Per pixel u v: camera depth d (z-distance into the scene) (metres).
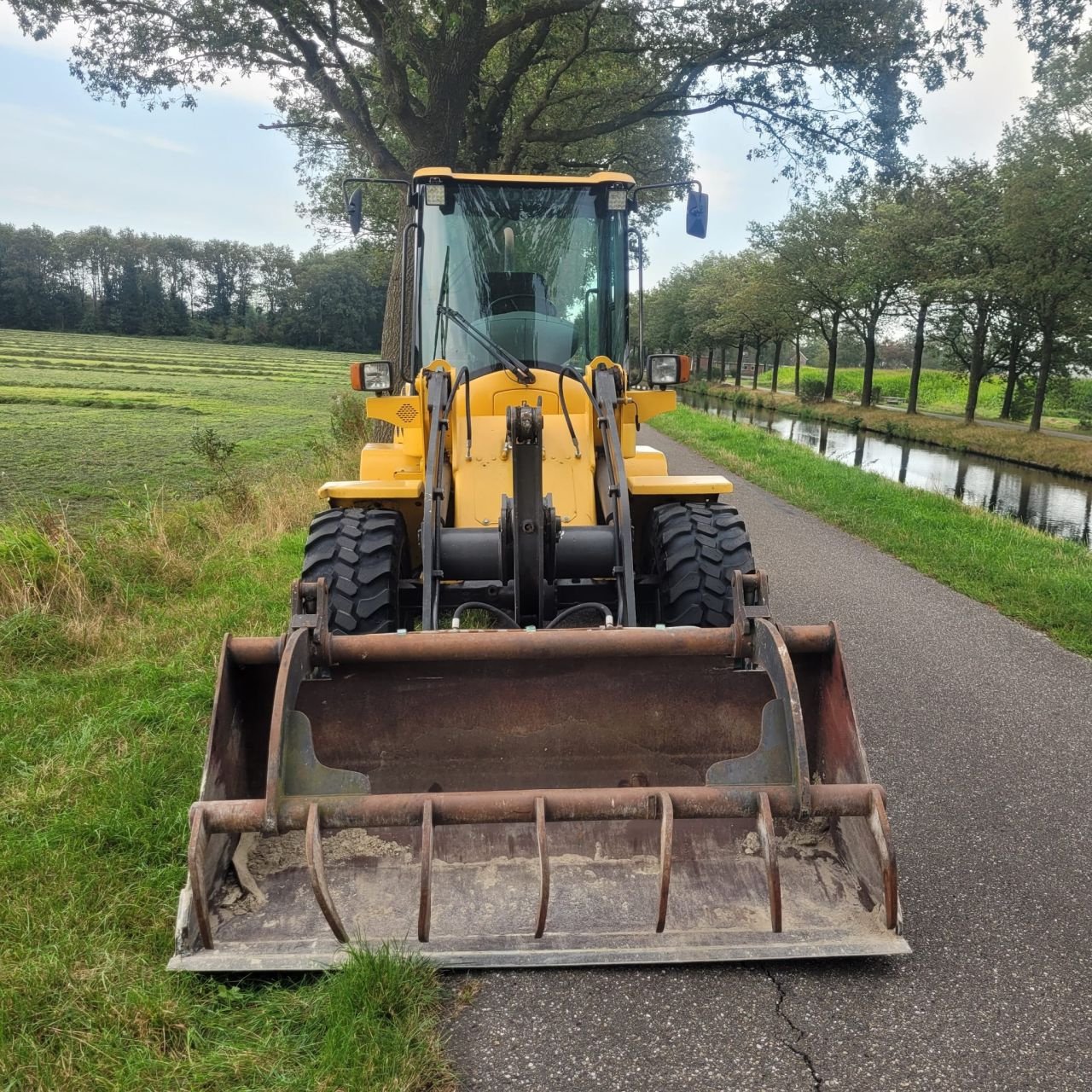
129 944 2.76
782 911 2.78
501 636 3.01
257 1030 2.44
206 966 2.56
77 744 4.13
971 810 3.84
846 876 2.91
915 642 6.22
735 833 3.02
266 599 6.59
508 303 5.32
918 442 29.73
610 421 4.38
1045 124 21.00
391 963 2.53
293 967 2.57
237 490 10.37
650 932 2.71
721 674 3.12
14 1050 2.34
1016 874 3.33
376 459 4.93
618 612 4.17
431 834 2.55
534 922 2.75
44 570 6.30
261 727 3.12
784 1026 2.54
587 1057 2.42
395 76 13.47
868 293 35.44
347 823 2.55
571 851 2.97
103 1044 2.37
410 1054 2.36
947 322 32.12
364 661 3.00
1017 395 36.72
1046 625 6.63
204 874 2.60
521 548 3.89
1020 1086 2.34
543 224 5.34
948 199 27.42
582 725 3.11
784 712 2.75
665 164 20.42
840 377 63.62
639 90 16.97
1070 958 2.85
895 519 11.06
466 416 4.55
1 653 5.28
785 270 39.28
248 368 65.38
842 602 7.29
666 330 64.56
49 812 3.57
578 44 16.27
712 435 22.55
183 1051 2.37
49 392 37.19
